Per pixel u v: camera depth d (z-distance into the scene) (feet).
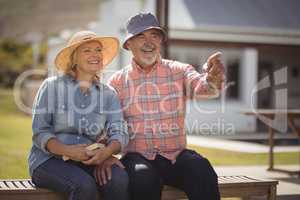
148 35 15.76
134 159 14.79
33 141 14.42
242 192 15.53
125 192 13.82
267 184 15.71
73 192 13.50
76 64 15.16
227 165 29.60
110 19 62.39
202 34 57.77
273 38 60.18
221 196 15.34
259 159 32.83
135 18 15.84
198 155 14.97
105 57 16.06
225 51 64.39
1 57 137.69
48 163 14.15
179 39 57.21
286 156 34.60
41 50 132.36
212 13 61.11
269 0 67.41
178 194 15.12
